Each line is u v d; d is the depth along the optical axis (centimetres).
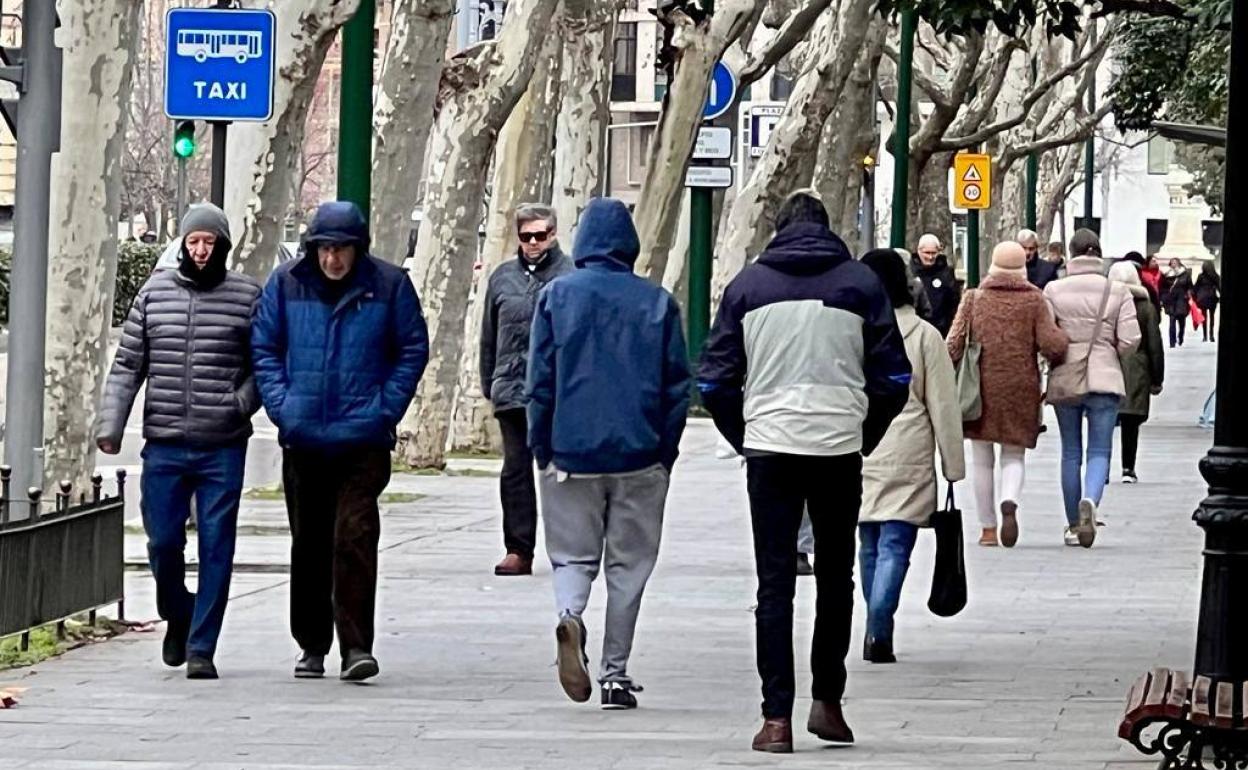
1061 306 4528
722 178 7444
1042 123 13812
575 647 2634
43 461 3288
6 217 12200
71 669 2916
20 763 2305
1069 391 4506
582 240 2698
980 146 12875
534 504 3978
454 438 6969
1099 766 2317
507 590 3766
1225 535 2258
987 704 2717
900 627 3388
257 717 2591
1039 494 5728
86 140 3688
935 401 2998
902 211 8825
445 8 5562
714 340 2448
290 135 4681
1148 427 8531
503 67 6184
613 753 2388
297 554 2845
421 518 4975
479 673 2927
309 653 2877
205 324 2819
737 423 2461
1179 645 3209
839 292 2430
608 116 7238
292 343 2777
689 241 8444
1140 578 4000
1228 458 2258
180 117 3844
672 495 5662
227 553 2850
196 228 2802
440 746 2420
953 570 2947
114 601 3262
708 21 6725
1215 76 8881
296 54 4606
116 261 3791
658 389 2670
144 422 2842
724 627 3362
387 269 2808
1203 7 4988
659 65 6850
